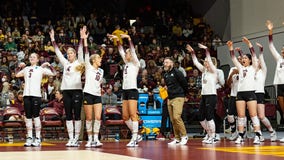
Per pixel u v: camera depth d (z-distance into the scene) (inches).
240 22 767.1
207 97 410.0
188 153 294.4
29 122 389.7
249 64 407.5
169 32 900.0
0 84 621.0
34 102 387.2
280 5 680.4
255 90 406.6
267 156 269.3
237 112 412.5
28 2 932.0
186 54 778.2
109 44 792.9
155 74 647.8
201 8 935.0
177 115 389.7
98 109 373.4
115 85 599.5
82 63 378.9
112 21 898.7
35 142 388.5
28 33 770.8
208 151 310.3
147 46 823.1
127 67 377.4
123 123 488.1
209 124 409.4
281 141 416.2
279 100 438.6
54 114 494.6
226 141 439.5
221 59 801.6
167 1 986.7
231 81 452.4
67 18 865.5
